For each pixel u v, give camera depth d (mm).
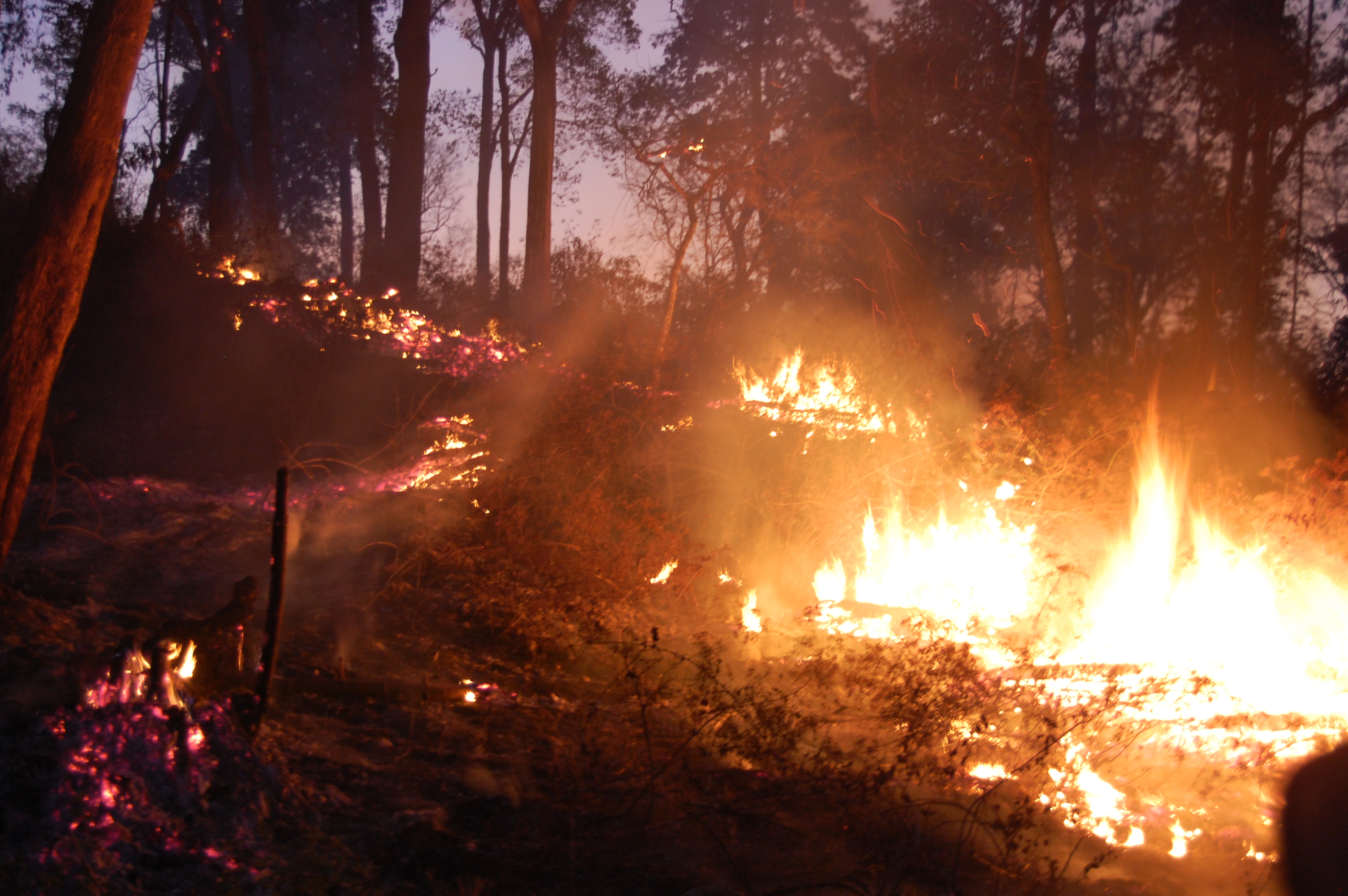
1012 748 5660
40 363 5438
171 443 12047
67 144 5520
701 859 4324
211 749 4547
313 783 4746
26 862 3686
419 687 5926
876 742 5422
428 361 14445
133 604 6762
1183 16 22016
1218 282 23391
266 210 27500
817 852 4426
